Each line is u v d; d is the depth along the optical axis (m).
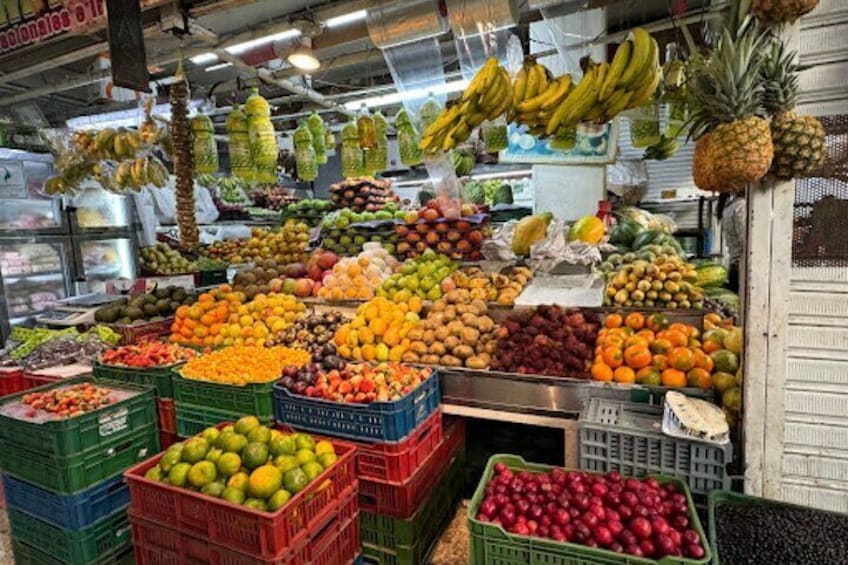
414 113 3.56
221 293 3.67
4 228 5.36
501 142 3.13
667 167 6.80
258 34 3.52
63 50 3.64
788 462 1.85
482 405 2.54
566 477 1.82
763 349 1.84
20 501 2.28
